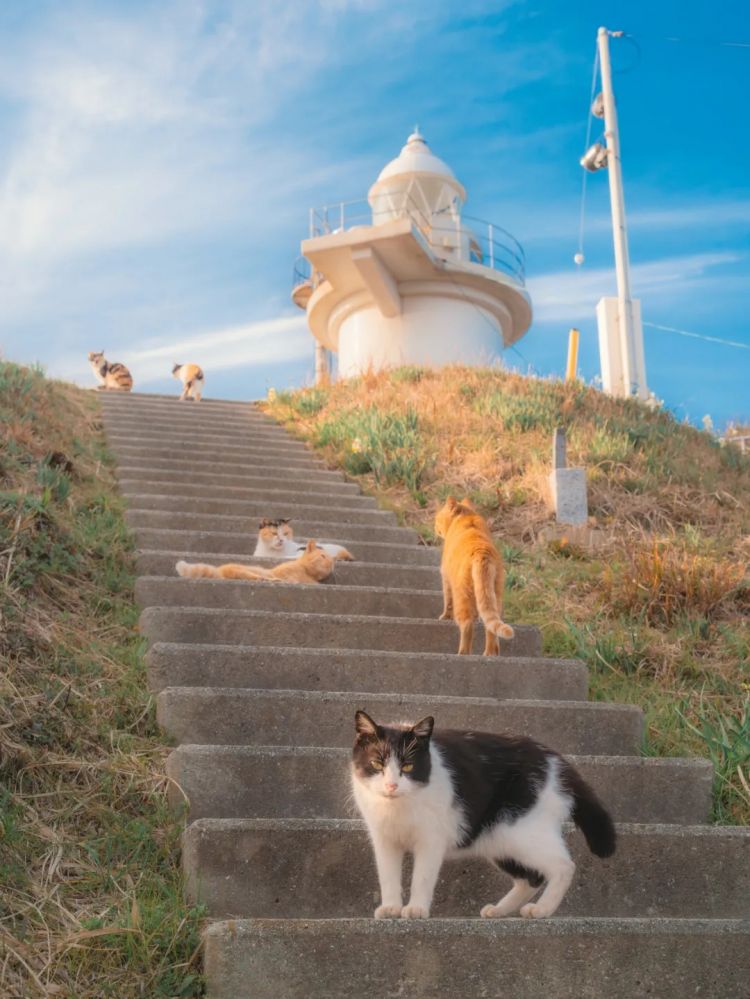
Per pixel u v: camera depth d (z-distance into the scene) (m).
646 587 6.98
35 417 9.36
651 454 10.51
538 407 11.61
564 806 3.56
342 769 4.19
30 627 4.95
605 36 17.64
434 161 21.45
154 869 3.62
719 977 3.18
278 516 8.68
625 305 16.70
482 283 20.14
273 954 2.99
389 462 10.23
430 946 3.06
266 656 5.08
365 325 20.33
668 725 5.30
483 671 5.39
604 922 3.19
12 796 3.72
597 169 17.59
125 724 4.50
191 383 15.09
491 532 8.60
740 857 3.95
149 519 7.80
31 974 2.90
